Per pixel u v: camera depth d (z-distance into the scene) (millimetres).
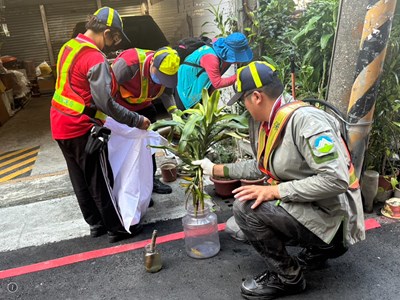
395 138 2830
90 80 2213
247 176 2080
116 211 2596
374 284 2049
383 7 2219
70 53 2293
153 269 2287
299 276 1964
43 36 10805
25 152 4980
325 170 1583
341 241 1944
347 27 2414
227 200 3143
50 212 3191
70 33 10906
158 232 2746
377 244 2393
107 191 2525
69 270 2400
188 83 3182
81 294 2170
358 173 2566
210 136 2293
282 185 1746
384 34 2279
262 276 2020
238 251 2441
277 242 1878
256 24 3502
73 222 3002
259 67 1706
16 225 3016
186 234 2402
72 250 2619
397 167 3016
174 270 2309
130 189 2582
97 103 2264
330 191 1609
